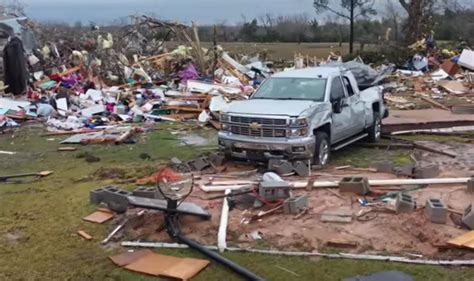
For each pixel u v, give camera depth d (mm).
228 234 6477
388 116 15430
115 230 6785
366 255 5820
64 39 28828
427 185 8008
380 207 7043
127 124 16375
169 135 14391
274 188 7207
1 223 7336
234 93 19859
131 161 11211
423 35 36188
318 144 9812
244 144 9609
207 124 15922
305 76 10992
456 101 21094
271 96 10703
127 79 23641
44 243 6582
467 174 8859
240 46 35875
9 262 6055
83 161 11367
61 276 5668
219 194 7895
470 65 28797
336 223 6648
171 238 6438
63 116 17422
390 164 9062
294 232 6457
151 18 29500
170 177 7090
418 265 5570
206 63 25641
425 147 11695
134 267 5762
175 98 19062
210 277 5496
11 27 23406
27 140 14211
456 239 5957
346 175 8859
